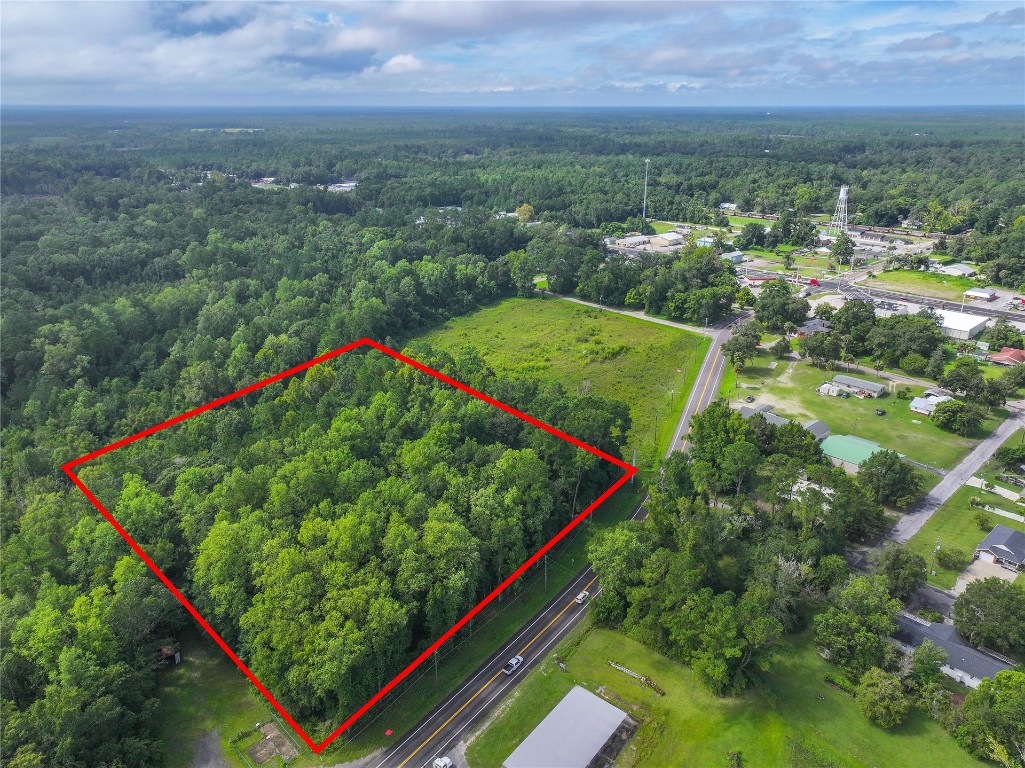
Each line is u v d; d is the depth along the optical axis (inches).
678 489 4094.5
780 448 4694.9
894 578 3447.3
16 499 4062.5
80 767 2498.8
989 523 4104.3
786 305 7647.6
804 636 3348.9
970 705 2775.6
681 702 2997.0
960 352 6811.0
